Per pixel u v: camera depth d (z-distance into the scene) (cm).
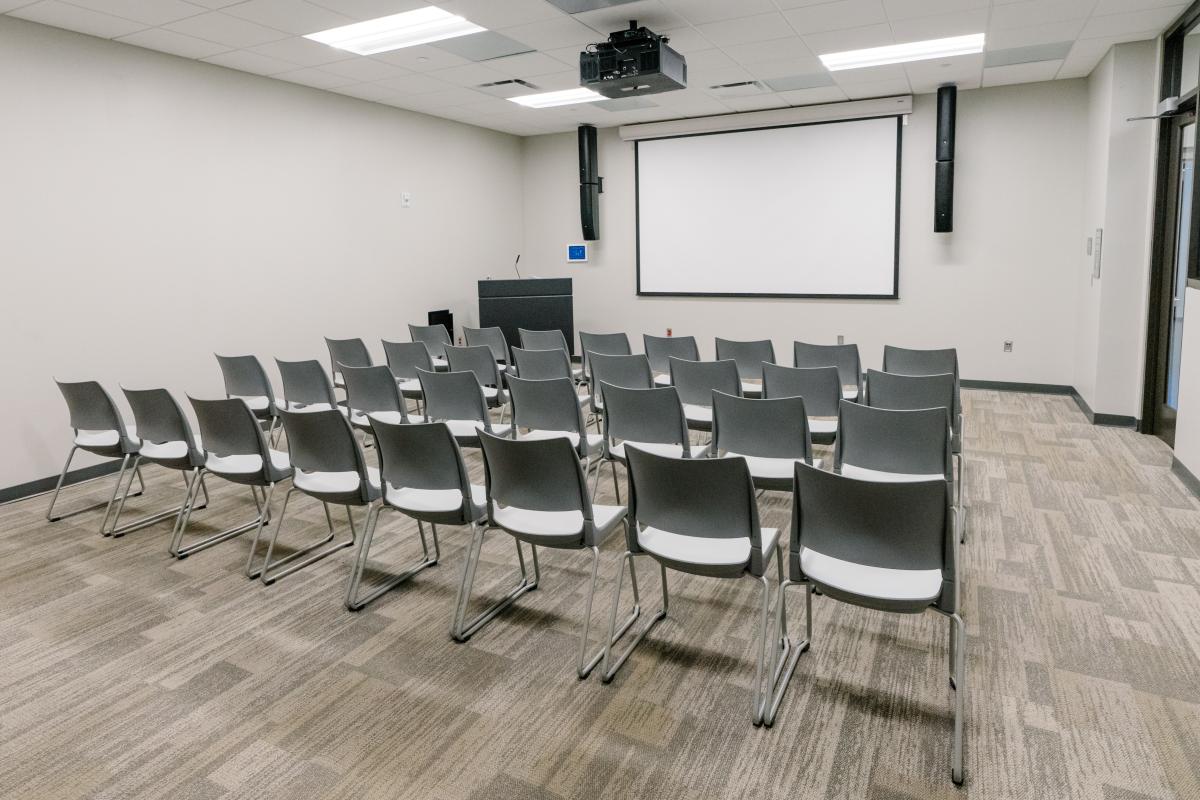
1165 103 552
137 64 538
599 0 462
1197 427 442
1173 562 351
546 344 633
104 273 526
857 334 838
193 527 424
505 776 217
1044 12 506
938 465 308
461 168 876
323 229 700
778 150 841
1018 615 304
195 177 583
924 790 208
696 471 240
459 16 488
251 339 638
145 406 385
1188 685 254
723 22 513
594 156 912
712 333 914
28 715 251
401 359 580
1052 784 209
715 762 222
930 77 693
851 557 226
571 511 292
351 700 256
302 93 670
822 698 252
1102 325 616
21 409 485
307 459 330
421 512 303
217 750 231
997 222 758
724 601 324
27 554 389
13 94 470
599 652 284
